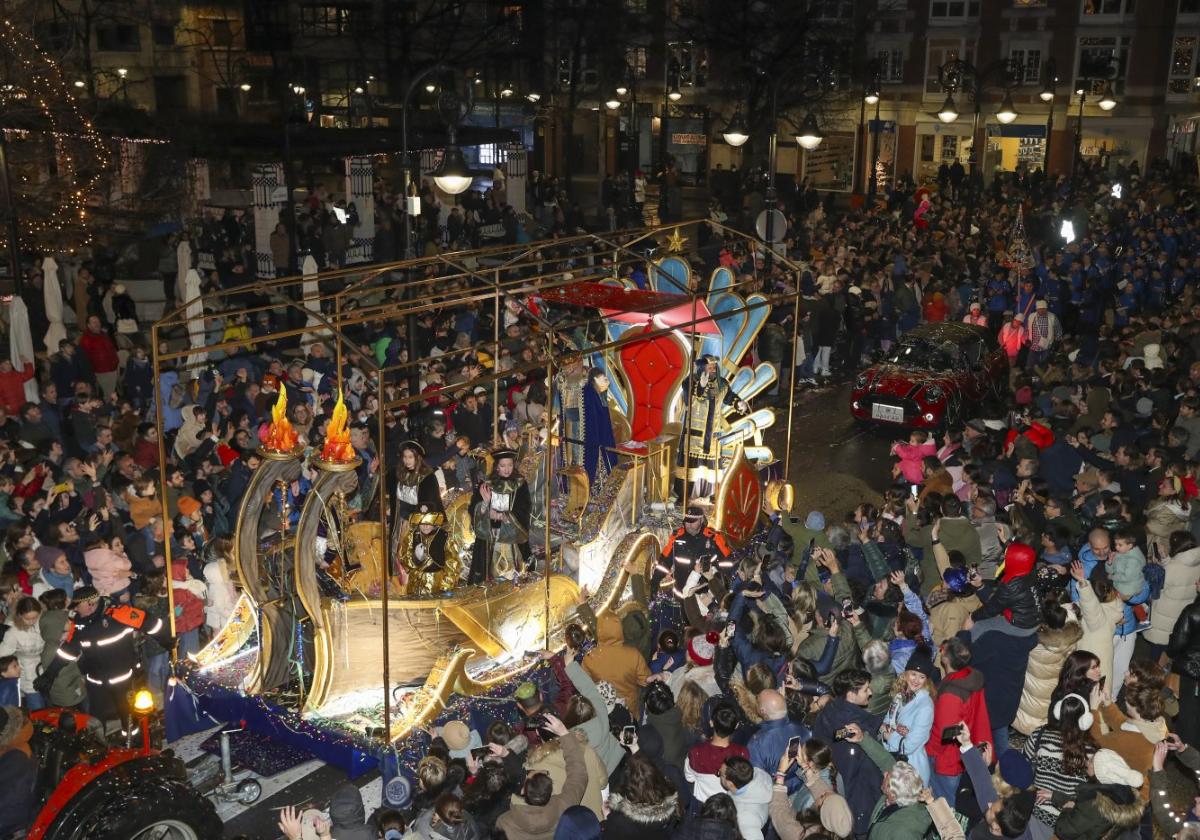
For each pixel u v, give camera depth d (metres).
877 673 8.52
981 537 11.25
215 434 13.87
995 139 46.72
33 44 23.69
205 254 26.25
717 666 8.95
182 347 19.91
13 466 12.03
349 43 41.00
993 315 22.55
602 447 13.00
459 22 37.59
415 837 6.79
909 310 22.78
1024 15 44.97
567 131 37.34
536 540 11.43
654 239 29.78
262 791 8.87
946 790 7.79
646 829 6.66
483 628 9.40
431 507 10.48
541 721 7.75
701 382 13.22
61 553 9.99
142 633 9.40
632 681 9.05
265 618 9.06
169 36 44.72
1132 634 9.86
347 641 9.01
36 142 24.31
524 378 15.76
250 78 43.56
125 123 27.94
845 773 7.36
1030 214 33.12
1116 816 6.50
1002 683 9.05
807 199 38.16
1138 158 44.91
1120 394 16.11
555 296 13.36
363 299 20.38
